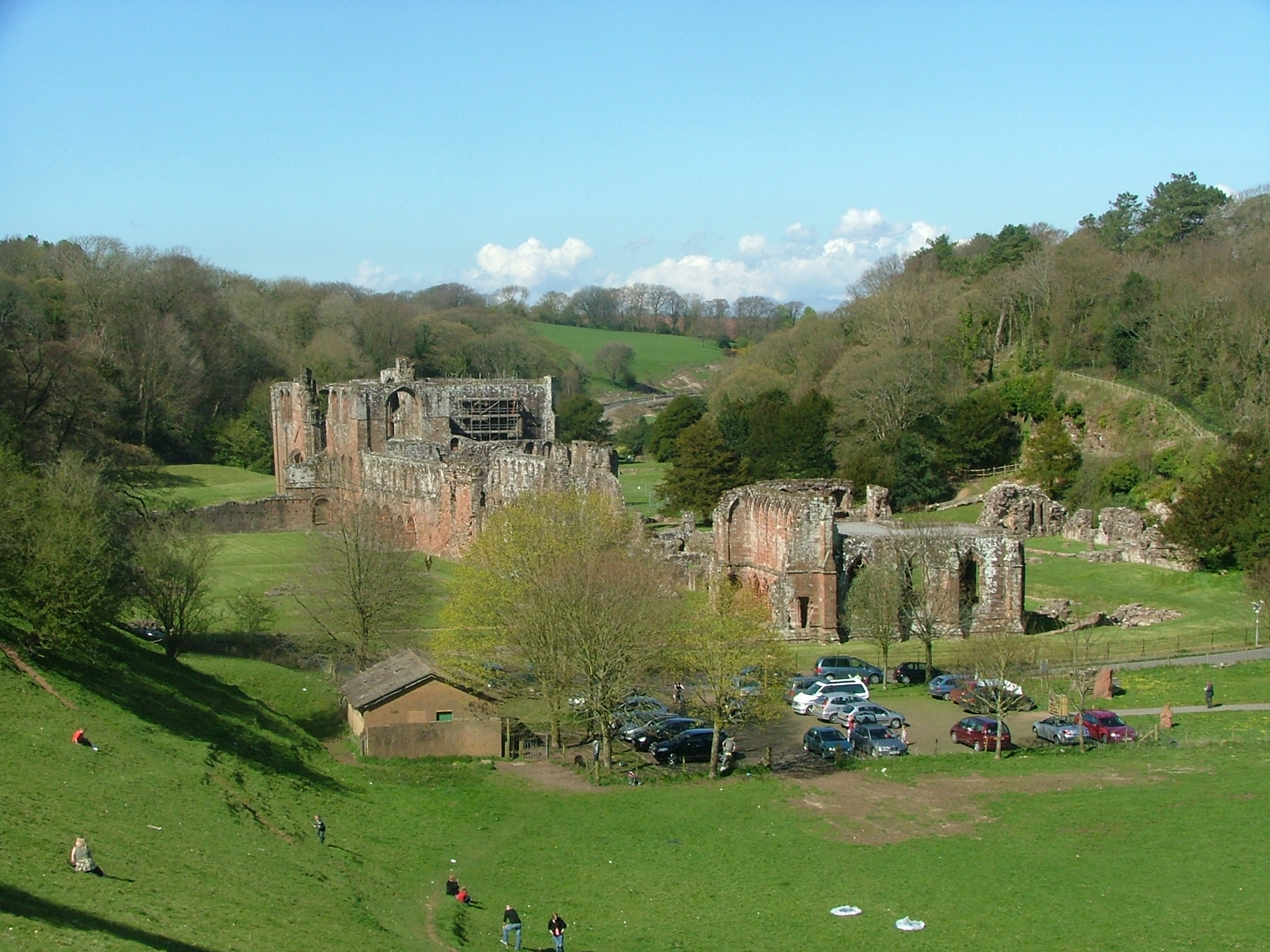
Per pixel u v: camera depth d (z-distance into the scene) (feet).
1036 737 258.98
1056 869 187.42
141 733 208.13
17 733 188.03
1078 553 460.14
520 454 512.22
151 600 284.41
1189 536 412.98
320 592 321.52
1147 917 167.73
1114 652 322.75
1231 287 569.23
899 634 349.20
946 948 161.48
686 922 173.78
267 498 574.56
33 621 219.00
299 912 155.43
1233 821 201.87
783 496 370.32
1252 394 533.14
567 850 203.72
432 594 361.30
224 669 295.48
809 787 232.94
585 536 317.22
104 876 147.13
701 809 221.66
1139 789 221.25
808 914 174.70
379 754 252.42
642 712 272.72
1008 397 629.10
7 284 651.66
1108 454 563.48
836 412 634.43
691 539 436.76
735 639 244.01
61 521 226.38
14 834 150.82
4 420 356.18
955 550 358.84
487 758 255.29
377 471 558.56
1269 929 161.79
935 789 227.81
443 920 168.25
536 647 257.34
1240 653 318.45
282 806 204.33
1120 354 632.38
